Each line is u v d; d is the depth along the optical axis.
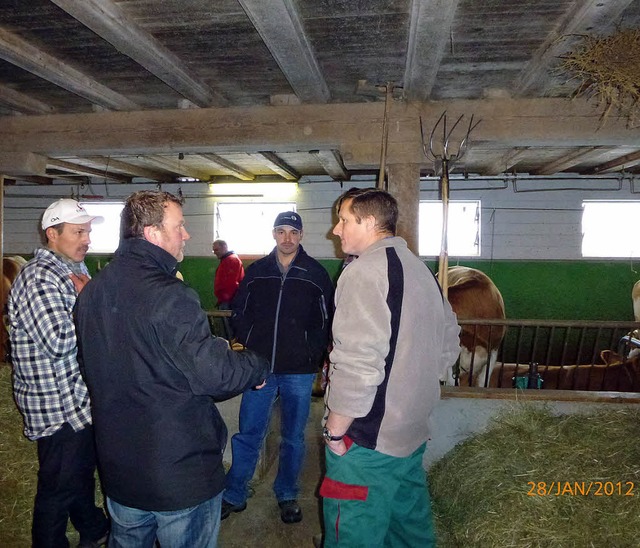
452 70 2.99
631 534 1.84
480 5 2.23
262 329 2.42
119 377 1.35
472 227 7.68
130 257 1.40
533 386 3.37
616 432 2.39
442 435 2.72
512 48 2.69
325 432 1.47
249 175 7.66
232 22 2.39
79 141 3.72
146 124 3.65
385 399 1.47
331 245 7.89
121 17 2.25
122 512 1.45
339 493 1.51
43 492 1.90
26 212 8.37
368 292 1.43
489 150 5.43
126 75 3.10
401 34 2.53
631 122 3.13
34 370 1.83
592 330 7.44
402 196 3.39
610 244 7.49
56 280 1.84
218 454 1.47
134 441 1.36
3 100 3.31
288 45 2.41
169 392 1.36
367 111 3.42
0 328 3.96
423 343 1.50
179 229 1.48
